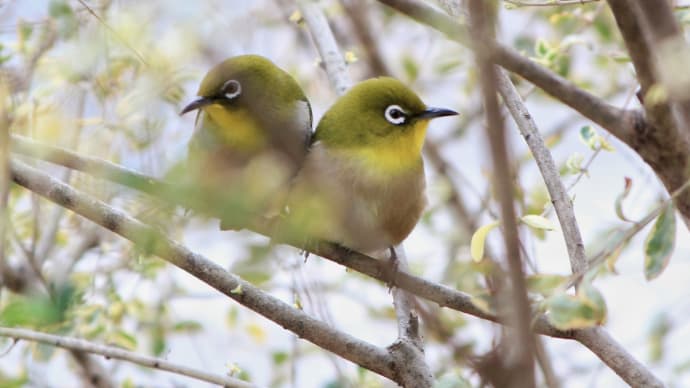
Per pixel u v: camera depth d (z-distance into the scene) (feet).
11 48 38.14
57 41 38.40
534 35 45.60
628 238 21.67
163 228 25.29
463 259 39.14
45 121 34.91
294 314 29.19
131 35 26.73
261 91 35.76
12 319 28.12
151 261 40.96
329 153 35.12
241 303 29.01
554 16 40.88
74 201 28.07
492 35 20.52
